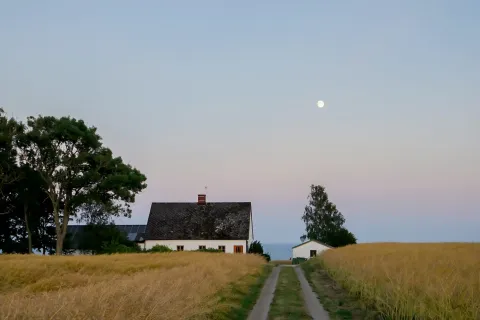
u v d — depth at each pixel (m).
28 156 58.16
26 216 59.72
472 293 13.06
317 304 19.41
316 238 96.38
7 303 9.16
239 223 72.00
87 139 59.38
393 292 15.97
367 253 35.53
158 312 10.62
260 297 21.78
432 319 13.30
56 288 19.34
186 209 75.38
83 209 62.91
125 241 64.12
